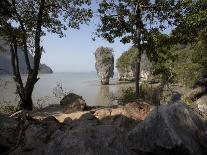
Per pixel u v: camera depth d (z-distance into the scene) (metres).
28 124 11.68
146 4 26.97
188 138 9.14
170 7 26.48
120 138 8.44
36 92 75.75
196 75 42.84
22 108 25.86
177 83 44.62
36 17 27.91
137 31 27.59
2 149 10.48
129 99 25.88
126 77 157.25
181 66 45.59
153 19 27.55
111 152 7.93
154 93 24.00
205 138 9.55
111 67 140.00
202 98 23.75
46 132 10.59
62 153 7.90
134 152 8.73
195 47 39.94
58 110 21.42
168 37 26.86
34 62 25.72
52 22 28.62
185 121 9.64
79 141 8.01
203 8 25.98
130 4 27.81
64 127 11.86
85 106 21.28
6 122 11.66
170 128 9.12
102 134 8.38
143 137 9.58
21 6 27.59
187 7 26.22
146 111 17.00
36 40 25.44
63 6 27.86
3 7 23.28
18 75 26.44
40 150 9.05
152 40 26.91
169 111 9.73
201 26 26.36
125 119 15.56
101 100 62.69
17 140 10.93
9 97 53.88
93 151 7.80
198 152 9.02
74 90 94.25
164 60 28.88
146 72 88.19
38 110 21.98
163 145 9.00
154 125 9.55
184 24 26.41
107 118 16.61
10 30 25.59
